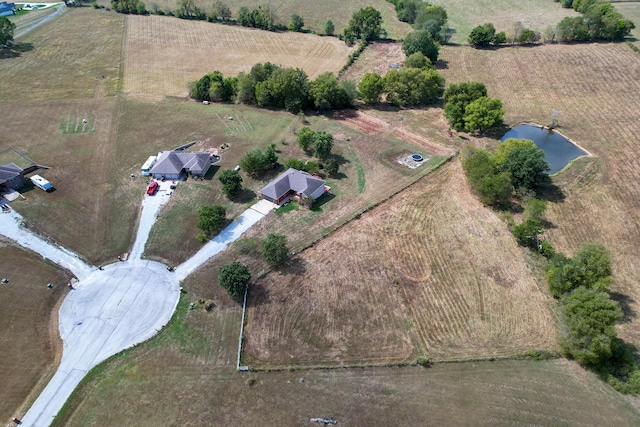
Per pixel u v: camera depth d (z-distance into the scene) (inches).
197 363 1978.3
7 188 2979.8
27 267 2411.4
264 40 5703.7
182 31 5944.9
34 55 5118.1
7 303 2207.2
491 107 3678.6
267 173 3225.9
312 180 2952.8
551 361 1998.0
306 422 1765.5
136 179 3144.7
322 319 2186.3
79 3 6914.4
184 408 1809.8
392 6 7022.6
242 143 3599.9
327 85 4020.7
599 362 1941.4
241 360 1990.7
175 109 4101.9
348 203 2952.8
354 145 3617.1
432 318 2196.1
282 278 2396.7
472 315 2208.4
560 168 3316.9
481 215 2851.9
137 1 6545.3
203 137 3678.6
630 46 5123.0
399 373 1955.0
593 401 1838.1
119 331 2098.9
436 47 4997.5
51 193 2977.4
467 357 2007.9
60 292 2278.5
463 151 3486.7
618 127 3786.9
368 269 2460.6
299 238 2657.5
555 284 2240.4
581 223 2763.3
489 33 5344.5
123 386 1883.6
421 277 2418.8
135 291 2298.2
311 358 2007.9
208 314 2194.9
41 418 1769.2
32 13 6555.1
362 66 5054.1
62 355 1990.7
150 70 4859.7
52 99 4192.9
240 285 2196.1
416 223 2787.9
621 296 2272.4
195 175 3176.7
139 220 2768.2
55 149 3442.4
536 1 7032.5
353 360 2003.0
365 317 2198.6
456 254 2564.0
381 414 1795.0
